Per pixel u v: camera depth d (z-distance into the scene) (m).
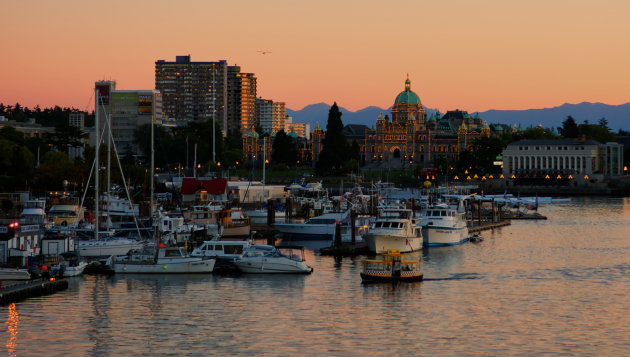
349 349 92.56
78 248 139.75
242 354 90.50
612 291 124.50
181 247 139.12
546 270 144.62
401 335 98.25
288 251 141.50
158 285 124.44
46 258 129.88
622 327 102.50
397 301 115.75
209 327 100.94
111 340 95.00
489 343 95.38
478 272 141.62
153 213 188.12
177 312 107.94
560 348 93.56
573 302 116.44
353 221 170.00
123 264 132.88
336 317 106.25
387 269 131.00
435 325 102.94
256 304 112.75
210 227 175.50
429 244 179.38
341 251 161.00
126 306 110.62
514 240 195.50
